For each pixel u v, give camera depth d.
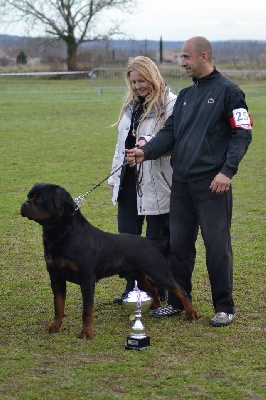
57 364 5.34
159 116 6.88
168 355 5.55
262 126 24.53
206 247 6.44
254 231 10.16
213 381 5.00
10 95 38.84
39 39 66.56
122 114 7.09
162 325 6.40
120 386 4.91
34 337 6.00
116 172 7.12
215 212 6.39
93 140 20.84
